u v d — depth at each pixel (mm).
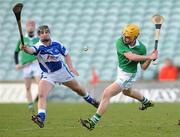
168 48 84250
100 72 83312
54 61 32219
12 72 86750
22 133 30922
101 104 29625
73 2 98312
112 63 84625
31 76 49406
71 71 32906
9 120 38844
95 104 36188
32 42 48312
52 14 97188
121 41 30438
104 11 95000
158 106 52250
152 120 37750
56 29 94125
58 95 68625
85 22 94188
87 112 45875
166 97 62156
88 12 95750
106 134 30188
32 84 65812
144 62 31359
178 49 83875
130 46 30328
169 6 92312
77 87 34625
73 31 92812
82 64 85312
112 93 29922
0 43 93250
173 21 89125
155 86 63094
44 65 32281
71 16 96000
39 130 32375
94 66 84438
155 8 92688
